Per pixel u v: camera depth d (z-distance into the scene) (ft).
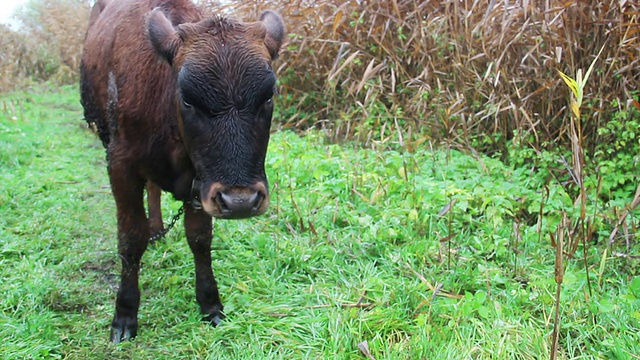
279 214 14.46
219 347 9.56
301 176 16.26
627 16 14.70
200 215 10.28
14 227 14.73
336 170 16.39
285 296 11.04
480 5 17.87
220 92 7.93
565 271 11.49
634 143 14.49
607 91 15.19
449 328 9.48
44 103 37.50
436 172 15.89
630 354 8.68
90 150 23.93
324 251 12.60
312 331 9.72
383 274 11.62
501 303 10.45
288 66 23.02
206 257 10.56
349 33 21.06
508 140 17.52
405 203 13.93
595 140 15.29
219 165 8.00
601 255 12.01
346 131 20.45
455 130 17.80
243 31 8.39
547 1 15.02
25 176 18.81
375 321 9.77
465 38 17.51
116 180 9.80
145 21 9.48
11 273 12.21
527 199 14.11
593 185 14.19
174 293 11.44
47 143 24.21
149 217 13.85
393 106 18.83
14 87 39.22
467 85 17.81
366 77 17.21
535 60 15.64
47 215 15.57
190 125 8.19
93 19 14.46
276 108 23.80
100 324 10.42
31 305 10.89
